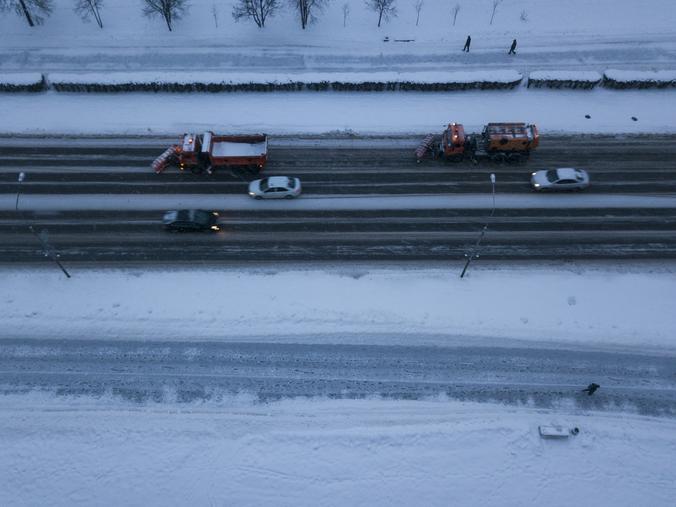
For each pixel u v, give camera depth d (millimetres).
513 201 38188
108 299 33125
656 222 36812
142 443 28297
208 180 39500
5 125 42312
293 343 31562
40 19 49312
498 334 31859
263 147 39469
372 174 39875
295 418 29125
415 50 47844
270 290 33562
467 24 50188
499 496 27000
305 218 37219
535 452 28031
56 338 31703
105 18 50219
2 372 30516
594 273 34344
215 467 27688
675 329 32031
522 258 35031
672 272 34344
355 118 43219
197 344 31547
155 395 29812
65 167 39969
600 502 26812
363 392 29984
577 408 29406
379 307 32844
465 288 33656
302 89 44781
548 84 44656
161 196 38406
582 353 31219
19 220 36906
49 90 44656
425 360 31000
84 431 28625
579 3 51812
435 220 37062
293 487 27219
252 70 46219
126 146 41344
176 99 44438
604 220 36969
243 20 50125
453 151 39406
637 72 44438
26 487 27219
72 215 37219
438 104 44125
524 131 39344
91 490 27141
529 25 49969
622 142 41594
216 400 29688
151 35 48938
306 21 49656
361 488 27219
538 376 30453
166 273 34312
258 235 36281
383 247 35625
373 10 51188
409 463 27797
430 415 29203
